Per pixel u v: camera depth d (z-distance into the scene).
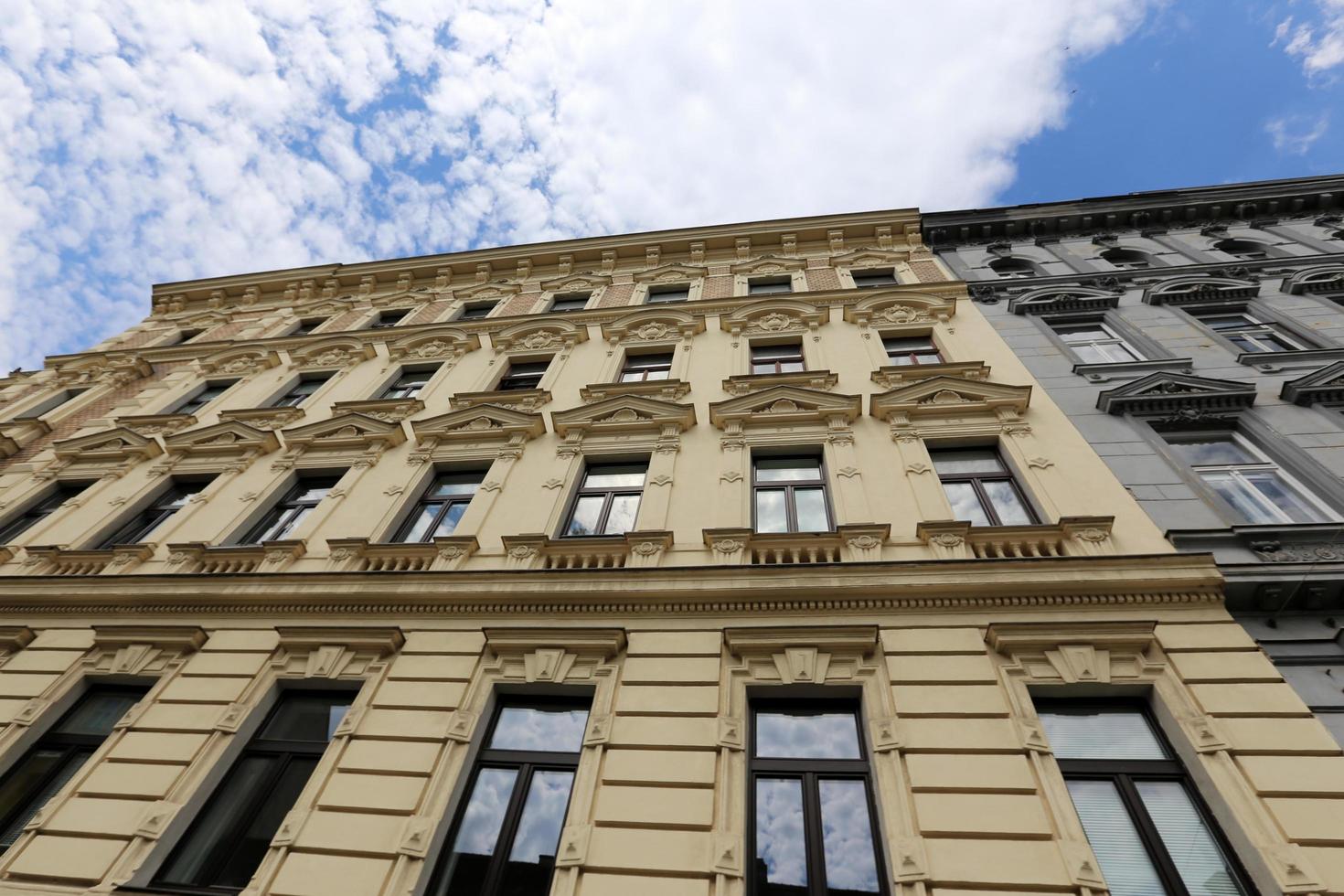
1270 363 12.33
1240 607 7.80
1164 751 6.79
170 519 12.62
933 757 6.65
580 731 7.85
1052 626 7.53
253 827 7.43
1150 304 15.41
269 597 9.77
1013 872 5.68
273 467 13.63
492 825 7.05
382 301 22.91
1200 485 9.69
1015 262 19.22
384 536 11.24
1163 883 5.83
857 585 8.37
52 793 8.23
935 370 13.19
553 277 22.67
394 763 7.38
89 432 17.03
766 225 21.91
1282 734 6.32
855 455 11.27
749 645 7.95
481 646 8.66
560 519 11.05
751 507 10.55
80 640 9.92
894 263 19.56
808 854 6.39
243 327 22.84
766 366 15.34
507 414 13.73
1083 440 10.80
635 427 12.82
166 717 8.44
